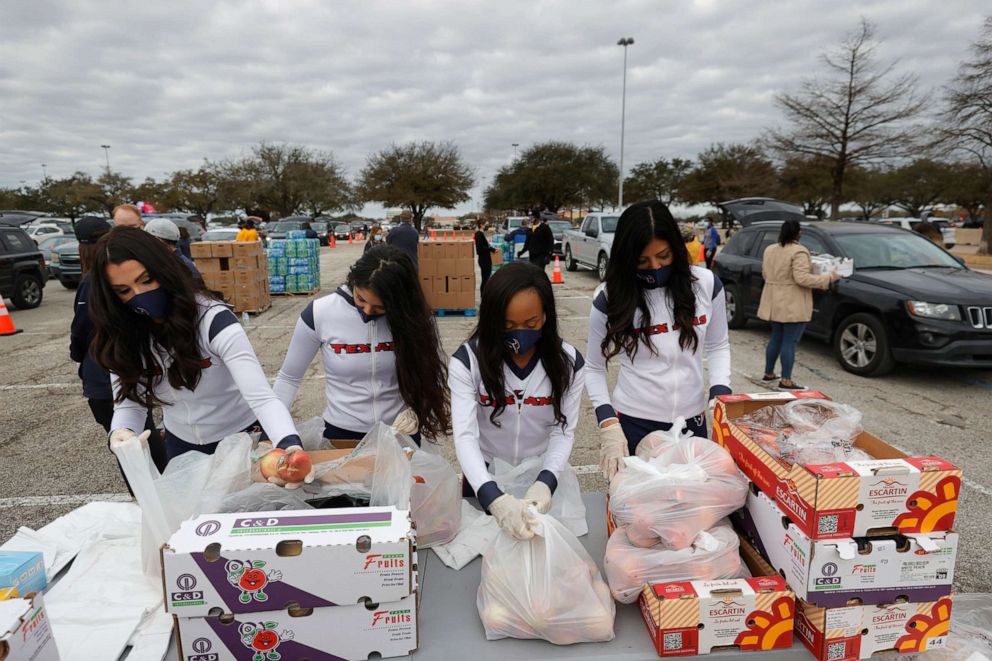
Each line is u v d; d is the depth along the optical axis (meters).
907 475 1.49
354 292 2.15
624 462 1.85
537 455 2.22
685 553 1.69
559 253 18.81
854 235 6.84
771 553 1.72
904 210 52.72
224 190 48.62
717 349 2.53
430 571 1.96
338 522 1.55
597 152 46.97
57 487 3.74
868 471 1.49
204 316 1.96
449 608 1.79
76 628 1.66
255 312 9.75
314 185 50.03
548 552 1.65
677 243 2.17
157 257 1.83
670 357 2.29
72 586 1.83
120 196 50.00
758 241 8.05
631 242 2.16
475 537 2.09
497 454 2.21
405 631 1.56
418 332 2.17
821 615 1.55
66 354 7.38
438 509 2.06
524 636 1.65
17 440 4.52
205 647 1.48
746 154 39.75
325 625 1.51
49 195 51.81
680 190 44.53
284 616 1.49
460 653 1.60
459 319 9.48
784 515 1.63
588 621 1.60
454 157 40.72
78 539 2.12
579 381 2.09
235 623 1.47
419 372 2.20
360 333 2.25
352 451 1.93
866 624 1.57
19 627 1.32
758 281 7.79
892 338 5.64
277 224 29.70
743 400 2.07
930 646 1.62
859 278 6.09
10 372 6.51
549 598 1.60
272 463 1.76
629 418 2.41
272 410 1.94
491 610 1.66
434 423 2.29
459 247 9.45
